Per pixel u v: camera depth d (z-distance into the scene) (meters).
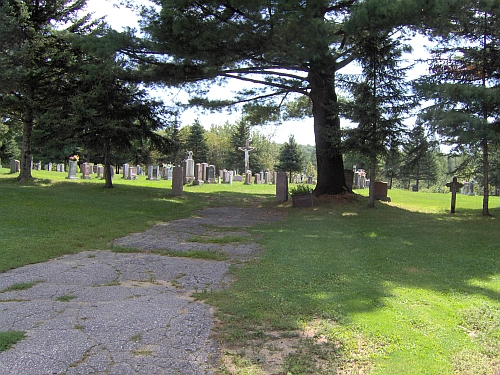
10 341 3.43
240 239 8.99
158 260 6.93
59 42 17.69
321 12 13.29
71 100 16.59
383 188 17.97
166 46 13.04
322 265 6.57
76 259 6.85
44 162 47.22
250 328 3.92
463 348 3.58
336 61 15.88
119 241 8.53
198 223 11.49
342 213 14.00
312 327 3.97
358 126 14.55
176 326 3.91
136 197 16.33
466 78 13.92
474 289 5.36
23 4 16.66
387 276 5.95
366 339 3.70
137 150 24.03
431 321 4.17
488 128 11.12
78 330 3.74
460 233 10.06
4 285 5.21
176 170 18.22
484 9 11.77
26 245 7.42
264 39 12.69
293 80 19.02
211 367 3.14
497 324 4.13
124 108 17.78
